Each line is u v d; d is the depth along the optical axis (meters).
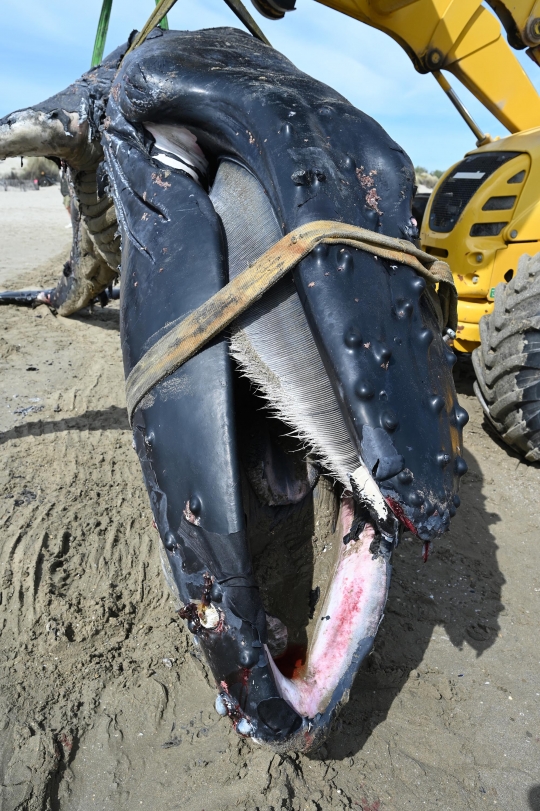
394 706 2.69
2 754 2.33
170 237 2.02
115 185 2.44
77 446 4.61
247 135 2.03
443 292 2.16
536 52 5.62
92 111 3.61
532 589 3.59
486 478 4.74
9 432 4.75
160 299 1.93
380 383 1.62
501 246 5.36
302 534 2.33
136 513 3.88
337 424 1.74
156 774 2.31
